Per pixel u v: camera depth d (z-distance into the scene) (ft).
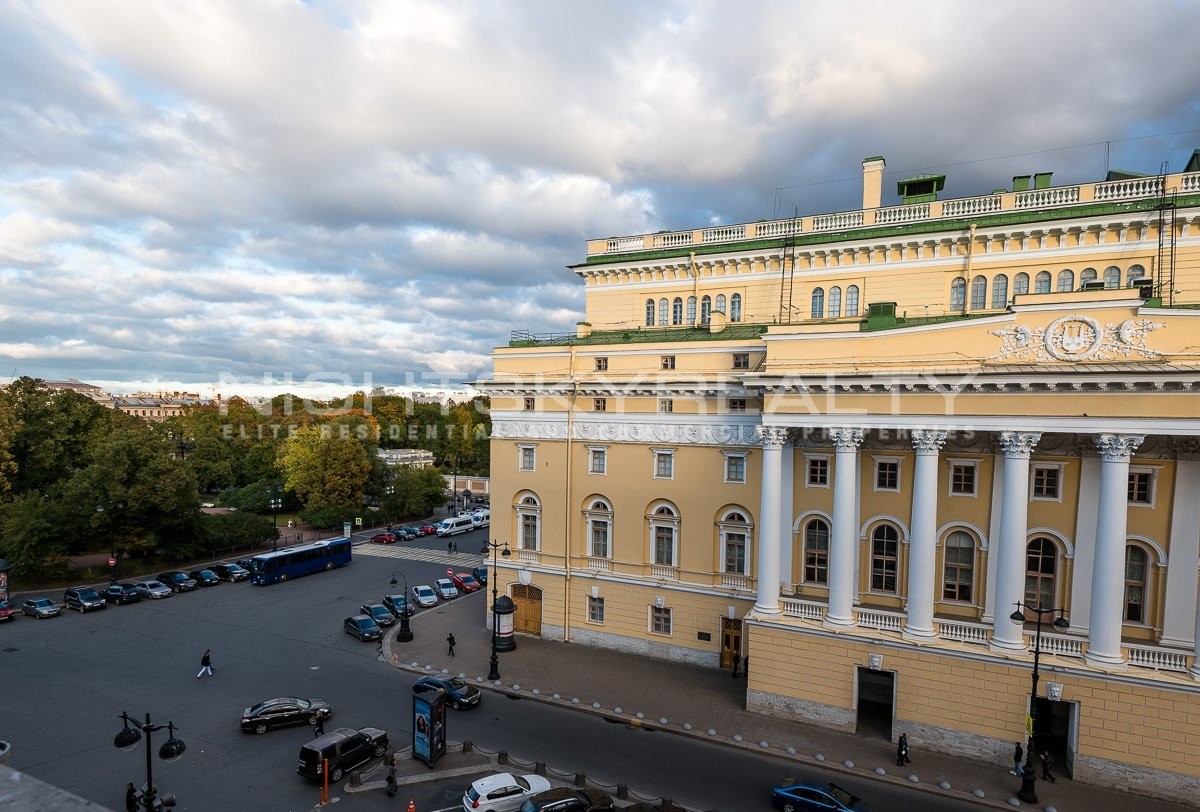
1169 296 108.78
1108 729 88.53
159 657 136.36
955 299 125.39
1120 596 88.94
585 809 80.53
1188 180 110.01
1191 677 85.71
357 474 298.97
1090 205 115.03
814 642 104.99
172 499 206.69
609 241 159.63
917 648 97.96
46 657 135.64
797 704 106.73
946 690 96.53
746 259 142.72
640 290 155.53
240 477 344.49
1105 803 85.51
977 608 103.96
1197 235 108.99
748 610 125.08
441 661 134.82
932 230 124.57
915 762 94.79
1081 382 88.48
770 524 109.70
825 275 135.74
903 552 109.29
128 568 209.46
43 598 172.04
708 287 148.05
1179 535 92.84
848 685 102.94
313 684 123.34
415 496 313.32
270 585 200.03
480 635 152.35
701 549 130.52
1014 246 120.57
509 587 151.84
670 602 132.98
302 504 327.88
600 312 159.84
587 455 142.10
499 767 94.27
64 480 218.18
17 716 108.27
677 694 117.70
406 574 214.90
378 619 157.79
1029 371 90.84
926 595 98.84
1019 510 93.35
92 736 101.65
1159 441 93.91
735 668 125.90
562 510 144.77
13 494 215.51
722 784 90.33
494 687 121.39
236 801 85.61
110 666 130.72
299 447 306.96
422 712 95.04
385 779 91.15
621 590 138.31
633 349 137.08
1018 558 93.40
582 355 142.51
